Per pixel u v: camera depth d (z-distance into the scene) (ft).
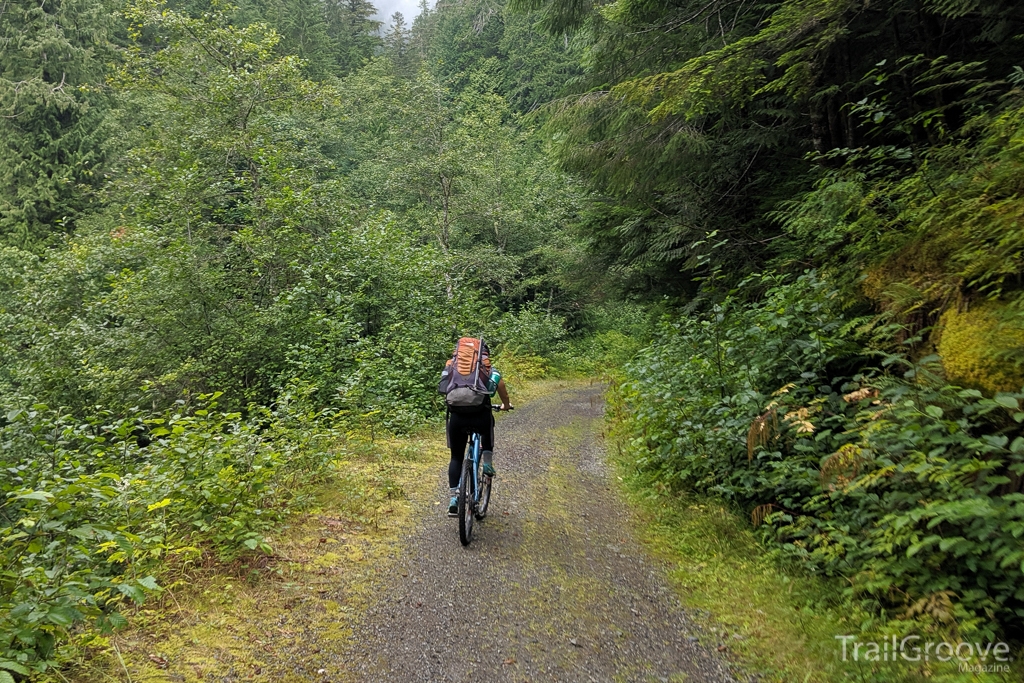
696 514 18.24
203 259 40.52
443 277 54.19
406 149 83.71
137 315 38.22
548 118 34.58
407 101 86.28
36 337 39.93
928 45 25.20
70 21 97.86
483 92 139.23
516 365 65.92
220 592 12.69
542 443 31.17
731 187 36.58
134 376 36.58
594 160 33.86
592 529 18.31
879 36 28.60
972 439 11.07
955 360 13.06
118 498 13.93
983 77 23.45
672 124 31.96
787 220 25.04
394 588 13.82
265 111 56.29
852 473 13.24
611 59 38.52
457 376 16.71
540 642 11.62
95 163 93.20
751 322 20.90
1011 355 11.91
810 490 15.94
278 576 13.85
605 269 53.83
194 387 37.86
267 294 42.39
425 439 31.09
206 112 54.39
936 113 19.27
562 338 87.81
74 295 45.73
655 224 41.11
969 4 20.81
